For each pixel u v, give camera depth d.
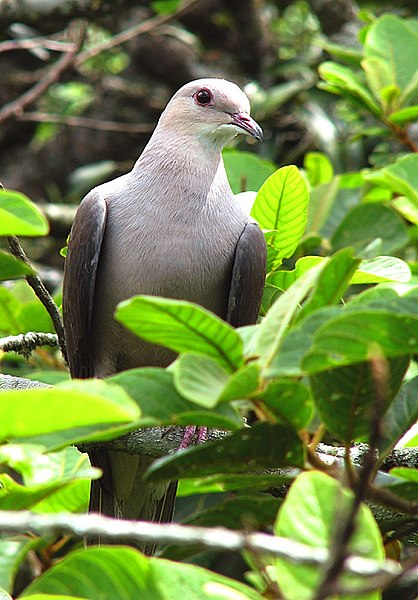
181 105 8.30
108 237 7.92
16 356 9.00
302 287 4.71
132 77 15.18
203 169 8.04
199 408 4.75
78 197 14.30
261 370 4.54
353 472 4.87
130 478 8.05
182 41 14.67
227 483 5.22
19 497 5.39
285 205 7.46
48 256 13.27
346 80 9.06
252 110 12.28
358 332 4.32
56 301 8.87
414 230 9.23
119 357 8.29
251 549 3.83
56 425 4.02
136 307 4.44
